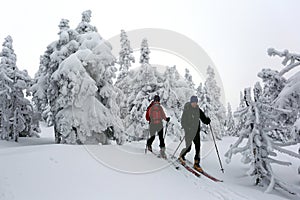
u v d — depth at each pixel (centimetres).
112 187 494
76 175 518
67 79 1346
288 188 638
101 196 452
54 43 1609
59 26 1695
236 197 552
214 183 640
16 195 416
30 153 606
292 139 691
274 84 873
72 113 1333
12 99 2127
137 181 541
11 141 2031
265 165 693
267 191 621
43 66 1648
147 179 562
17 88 2169
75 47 1501
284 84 867
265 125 725
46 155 595
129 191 489
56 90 1460
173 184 565
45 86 1593
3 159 551
